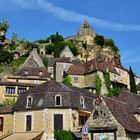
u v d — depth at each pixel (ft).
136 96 225.35
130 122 148.77
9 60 395.14
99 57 350.23
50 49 438.40
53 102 186.80
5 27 428.56
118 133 136.98
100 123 142.00
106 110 142.72
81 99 196.44
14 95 259.39
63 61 353.92
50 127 182.60
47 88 192.75
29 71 321.93
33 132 184.85
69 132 180.24
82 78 326.03
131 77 361.51
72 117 185.98
